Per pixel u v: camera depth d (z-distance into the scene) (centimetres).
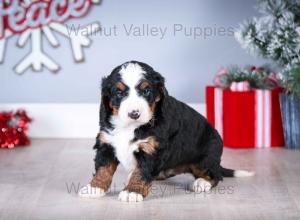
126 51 226
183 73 227
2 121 211
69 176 170
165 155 144
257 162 188
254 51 201
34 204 143
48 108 226
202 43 226
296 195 151
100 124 145
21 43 224
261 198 149
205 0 225
